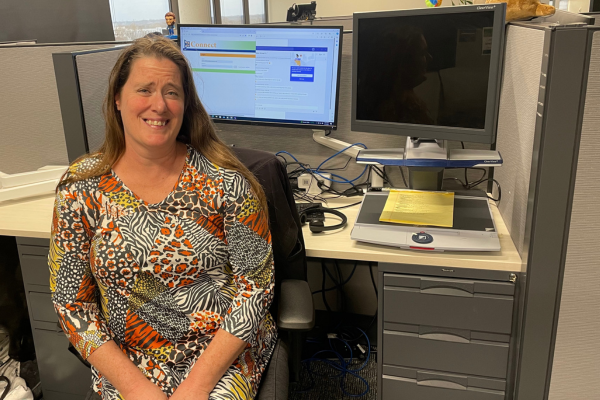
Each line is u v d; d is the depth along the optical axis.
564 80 1.12
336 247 1.43
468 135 1.41
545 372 1.32
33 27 2.25
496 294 1.34
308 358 2.04
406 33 1.44
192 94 1.20
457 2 4.68
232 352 1.13
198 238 1.14
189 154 1.20
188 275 1.16
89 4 2.43
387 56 1.49
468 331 1.39
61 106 1.72
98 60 1.79
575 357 1.30
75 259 1.15
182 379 1.16
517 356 1.33
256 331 1.19
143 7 3.84
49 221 1.65
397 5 5.97
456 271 1.35
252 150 1.34
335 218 1.65
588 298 1.25
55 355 1.74
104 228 1.12
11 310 1.98
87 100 1.75
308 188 1.86
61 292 1.15
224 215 1.17
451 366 1.43
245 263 1.18
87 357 1.14
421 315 1.40
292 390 1.88
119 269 1.12
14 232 1.59
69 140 1.76
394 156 1.51
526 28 1.33
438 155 1.48
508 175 1.52
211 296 1.18
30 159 2.08
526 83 1.32
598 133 1.14
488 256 1.34
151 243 1.12
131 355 1.18
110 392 1.14
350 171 1.91
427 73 1.44
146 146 1.11
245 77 1.80
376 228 1.42
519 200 1.36
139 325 1.17
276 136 1.95
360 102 1.58
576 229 1.21
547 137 1.16
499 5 1.28
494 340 1.38
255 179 1.22
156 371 1.15
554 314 1.27
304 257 1.43
